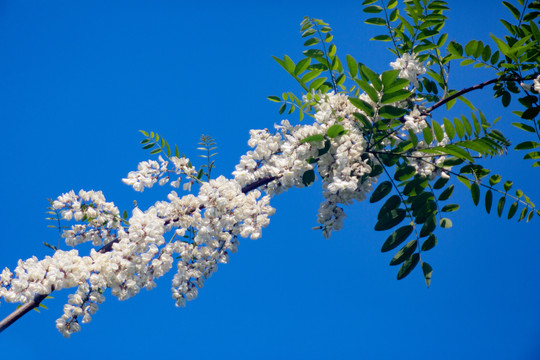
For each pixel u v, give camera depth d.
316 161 3.31
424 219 3.37
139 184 3.75
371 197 3.38
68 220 3.60
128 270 2.98
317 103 3.54
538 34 3.49
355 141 3.15
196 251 3.37
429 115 3.58
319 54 4.25
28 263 2.90
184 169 3.82
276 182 3.37
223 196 3.20
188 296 3.38
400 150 3.53
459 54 3.96
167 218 3.27
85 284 2.90
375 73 2.91
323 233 3.49
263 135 3.52
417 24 3.99
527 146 4.04
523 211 3.85
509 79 3.86
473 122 3.49
